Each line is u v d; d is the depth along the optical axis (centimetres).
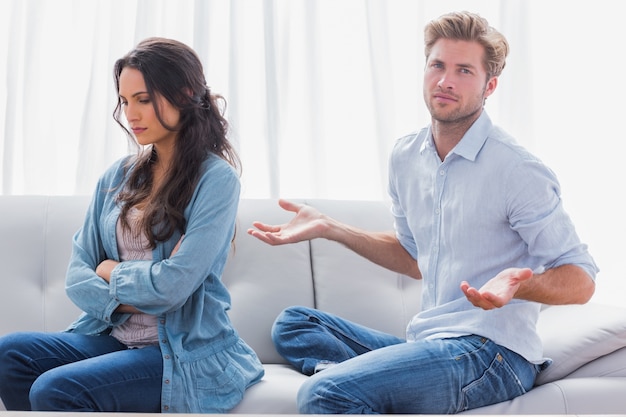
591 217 336
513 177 207
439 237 219
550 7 338
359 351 245
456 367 196
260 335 257
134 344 214
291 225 228
